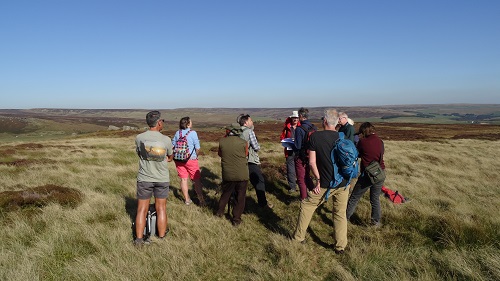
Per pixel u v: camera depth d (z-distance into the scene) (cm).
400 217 577
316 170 438
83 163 1187
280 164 1155
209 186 834
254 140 644
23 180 809
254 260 429
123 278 344
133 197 680
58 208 557
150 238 457
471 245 450
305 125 625
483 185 947
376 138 539
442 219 532
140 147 448
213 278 380
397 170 1149
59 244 425
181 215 576
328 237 514
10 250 400
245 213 624
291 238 486
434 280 356
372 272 381
